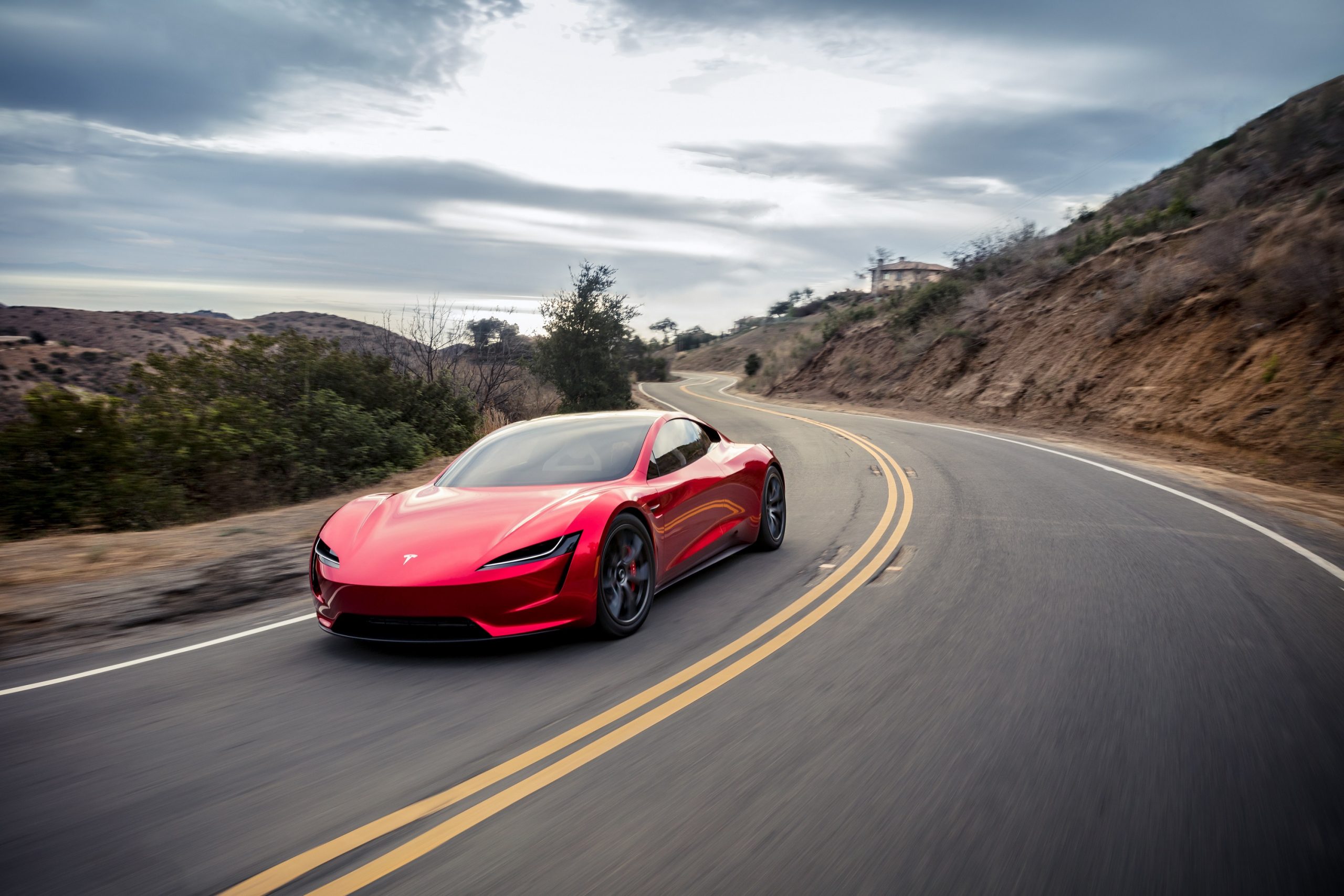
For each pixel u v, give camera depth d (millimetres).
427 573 4082
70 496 9570
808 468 12938
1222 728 3186
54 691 3973
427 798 2740
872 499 9477
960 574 5789
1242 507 8734
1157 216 25297
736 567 6359
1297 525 7688
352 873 2289
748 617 4918
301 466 12930
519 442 5707
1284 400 13969
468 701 3654
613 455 5379
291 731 3375
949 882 2174
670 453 5770
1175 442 15312
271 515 9422
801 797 2672
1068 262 27859
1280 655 4031
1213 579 5570
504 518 4492
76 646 4793
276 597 5867
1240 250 18016
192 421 11477
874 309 44156
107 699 3826
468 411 19703
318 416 14023
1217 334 16906
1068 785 2727
